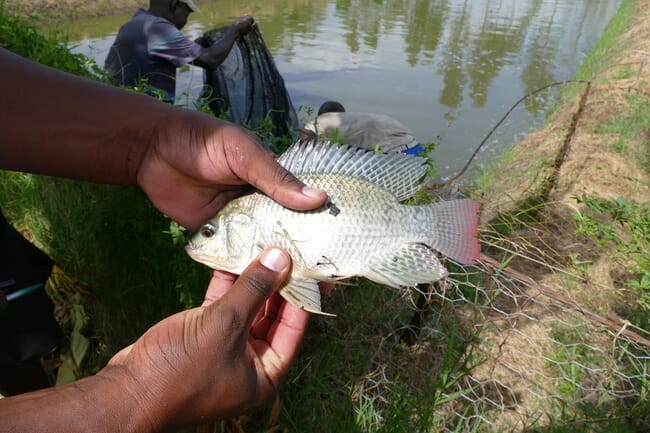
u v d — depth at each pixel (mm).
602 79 1614
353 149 350
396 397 465
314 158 349
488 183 1027
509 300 645
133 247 523
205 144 323
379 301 529
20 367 407
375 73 1743
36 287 407
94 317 501
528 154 1153
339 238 333
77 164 333
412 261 344
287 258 277
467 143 1285
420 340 547
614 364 544
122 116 331
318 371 487
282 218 331
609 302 660
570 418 513
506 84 1757
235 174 328
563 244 760
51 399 206
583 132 1230
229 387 250
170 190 347
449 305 574
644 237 670
